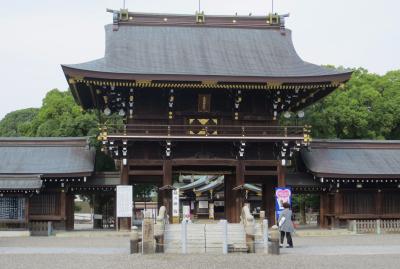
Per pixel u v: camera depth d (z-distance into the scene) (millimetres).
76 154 48656
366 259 26516
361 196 48281
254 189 72062
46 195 46250
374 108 65375
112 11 50594
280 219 32625
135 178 46344
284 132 44844
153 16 50906
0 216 44156
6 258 27266
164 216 33562
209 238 32719
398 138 67875
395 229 46594
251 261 25938
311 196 68750
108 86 43406
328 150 50375
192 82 43000
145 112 45562
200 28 51250
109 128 44500
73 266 24219
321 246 33531
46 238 40969
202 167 47250
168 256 28172
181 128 44625
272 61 48094
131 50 47438
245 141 44625
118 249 32031
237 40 50562
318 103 62719
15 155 48438
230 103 46094
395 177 47219
